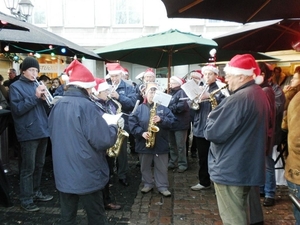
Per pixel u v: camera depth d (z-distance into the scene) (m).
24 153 3.38
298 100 2.28
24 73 3.34
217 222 3.22
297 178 2.27
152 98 3.79
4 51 5.03
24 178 3.42
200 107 3.96
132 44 4.00
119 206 3.54
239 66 2.30
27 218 3.27
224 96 3.73
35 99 3.28
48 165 5.36
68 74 2.40
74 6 12.97
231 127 2.18
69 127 2.26
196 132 4.03
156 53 5.17
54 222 3.18
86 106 2.29
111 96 3.93
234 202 2.29
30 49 4.98
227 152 2.25
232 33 3.77
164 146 3.89
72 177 2.27
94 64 12.71
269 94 2.95
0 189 3.38
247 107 2.17
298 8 2.47
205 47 4.67
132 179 4.64
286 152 3.57
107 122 2.46
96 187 2.33
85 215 3.33
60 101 2.34
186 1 2.27
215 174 2.31
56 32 13.09
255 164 2.23
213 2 2.34
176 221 3.25
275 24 3.46
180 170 5.02
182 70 12.38
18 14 6.44
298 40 3.85
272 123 2.93
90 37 13.14
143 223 3.20
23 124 3.30
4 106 4.54
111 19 13.06
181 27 12.73
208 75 3.81
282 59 7.51
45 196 3.78
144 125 3.79
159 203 3.72
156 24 12.91
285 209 3.49
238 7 2.46
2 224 3.12
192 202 3.75
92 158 2.30
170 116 3.84
